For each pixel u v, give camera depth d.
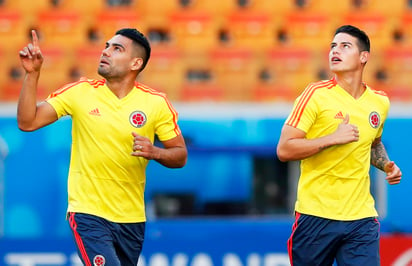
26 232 36.62
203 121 37.50
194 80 54.91
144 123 20.86
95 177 20.67
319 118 21.03
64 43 55.47
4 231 36.53
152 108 21.03
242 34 57.81
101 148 20.58
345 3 59.38
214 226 36.66
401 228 38.16
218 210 37.00
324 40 57.44
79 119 20.70
